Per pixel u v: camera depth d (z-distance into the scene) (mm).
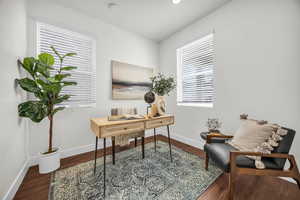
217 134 1641
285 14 1404
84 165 1747
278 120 1476
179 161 1872
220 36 2035
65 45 2010
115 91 2479
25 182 1379
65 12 1961
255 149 1190
